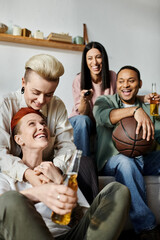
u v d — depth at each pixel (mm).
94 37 3420
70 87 3232
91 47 2438
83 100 2225
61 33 3141
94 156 2020
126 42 3574
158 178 1823
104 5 3488
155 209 1789
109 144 1844
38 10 3162
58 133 1479
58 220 831
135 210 1589
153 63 3705
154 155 1929
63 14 3283
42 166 1090
